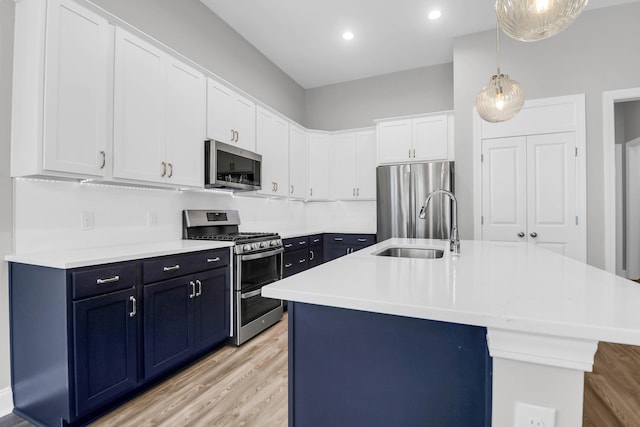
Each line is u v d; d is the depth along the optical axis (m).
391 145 4.17
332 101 5.02
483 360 0.85
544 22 1.45
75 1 1.83
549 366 0.70
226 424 1.65
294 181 4.28
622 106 4.98
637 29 3.10
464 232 3.64
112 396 1.73
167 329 2.06
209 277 2.41
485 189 3.57
